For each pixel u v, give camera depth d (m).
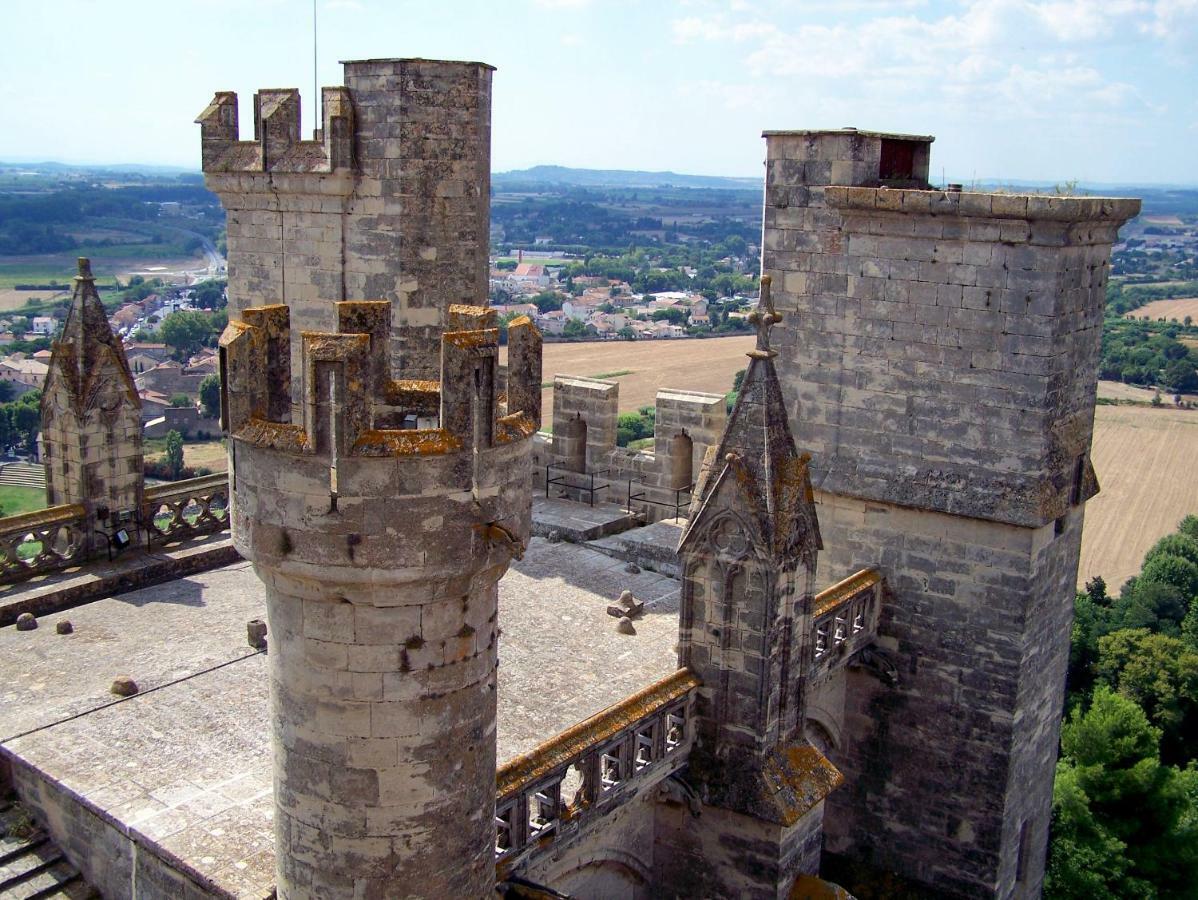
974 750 26.11
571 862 19.97
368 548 13.00
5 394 105.75
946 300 25.06
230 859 17.22
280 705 14.20
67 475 27.78
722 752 21.22
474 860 14.80
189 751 20.44
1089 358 25.91
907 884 27.33
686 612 21.17
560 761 17.94
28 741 20.59
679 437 33.78
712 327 190.50
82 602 26.73
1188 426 151.00
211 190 32.88
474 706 14.40
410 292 30.61
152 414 104.94
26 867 19.38
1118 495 118.75
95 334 27.31
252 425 13.29
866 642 26.52
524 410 14.44
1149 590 77.25
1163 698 59.59
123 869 18.45
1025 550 24.83
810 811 21.64
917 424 25.84
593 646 25.52
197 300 178.62
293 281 32.22
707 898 21.83
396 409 15.84
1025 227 23.75
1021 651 25.23
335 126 29.83
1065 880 39.97
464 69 29.84
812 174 26.53
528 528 14.61
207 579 28.61
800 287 27.05
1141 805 43.75
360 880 14.16
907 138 27.75
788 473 20.41
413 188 29.98
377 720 13.71
